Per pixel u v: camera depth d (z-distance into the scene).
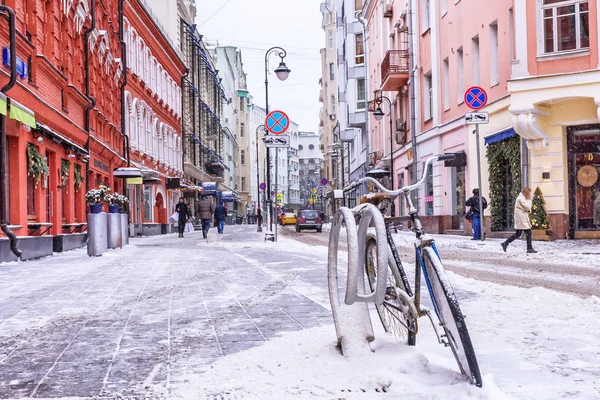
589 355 4.77
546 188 20.86
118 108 33.69
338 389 3.93
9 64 15.11
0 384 4.36
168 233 46.34
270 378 4.18
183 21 57.81
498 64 23.48
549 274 11.19
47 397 4.02
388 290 4.84
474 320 6.19
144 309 7.68
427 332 5.47
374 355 4.55
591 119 20.28
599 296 8.19
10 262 15.28
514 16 20.91
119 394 4.04
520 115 20.61
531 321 6.10
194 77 63.62
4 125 15.20
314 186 135.00
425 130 32.50
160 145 46.88
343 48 64.31
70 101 22.17
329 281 4.86
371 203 4.79
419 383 3.96
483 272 11.69
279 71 28.23
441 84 29.97
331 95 96.06
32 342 5.79
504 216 24.16
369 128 53.97
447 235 27.62
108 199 18.55
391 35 41.47
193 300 8.36
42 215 18.48
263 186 46.56
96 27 27.83
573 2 20.16
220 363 4.66
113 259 16.61
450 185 28.98
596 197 20.48
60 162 20.45
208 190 65.12
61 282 10.91
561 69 20.22
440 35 30.06
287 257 15.80
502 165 24.19
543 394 3.80
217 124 80.19
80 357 5.15
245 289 9.41
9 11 14.72
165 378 4.41
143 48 41.19
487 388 3.63
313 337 5.37
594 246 17.50
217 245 23.42
